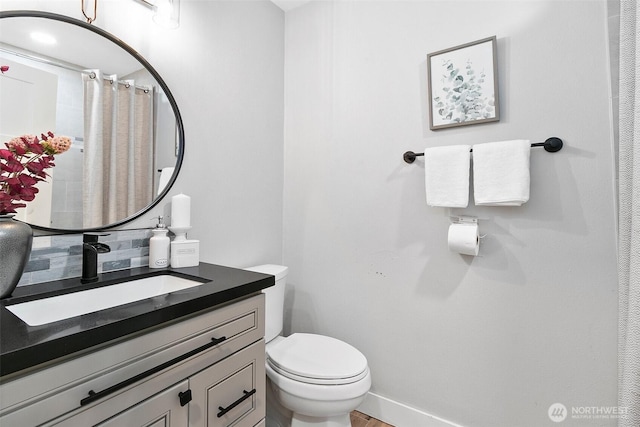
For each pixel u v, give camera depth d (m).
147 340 0.73
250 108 1.77
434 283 1.49
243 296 1.04
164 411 0.76
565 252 1.20
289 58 2.01
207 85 1.53
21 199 0.87
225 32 1.62
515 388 1.30
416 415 1.53
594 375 1.15
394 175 1.60
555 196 1.22
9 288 0.84
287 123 2.01
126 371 0.69
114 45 1.18
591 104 1.15
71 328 0.63
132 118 1.23
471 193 1.39
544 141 1.23
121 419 0.68
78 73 1.08
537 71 1.25
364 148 1.70
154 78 1.30
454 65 1.42
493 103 1.32
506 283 1.32
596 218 1.14
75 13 1.08
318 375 1.21
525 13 1.28
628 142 0.99
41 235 1.00
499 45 1.33
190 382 0.83
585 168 1.16
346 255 1.77
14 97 0.95
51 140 1.00
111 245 1.16
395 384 1.60
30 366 0.55
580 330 1.17
